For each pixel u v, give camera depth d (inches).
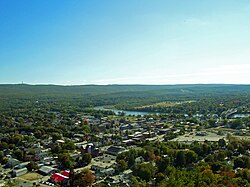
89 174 7544.3
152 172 7854.3
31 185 7554.1
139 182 7377.0
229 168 7869.1
